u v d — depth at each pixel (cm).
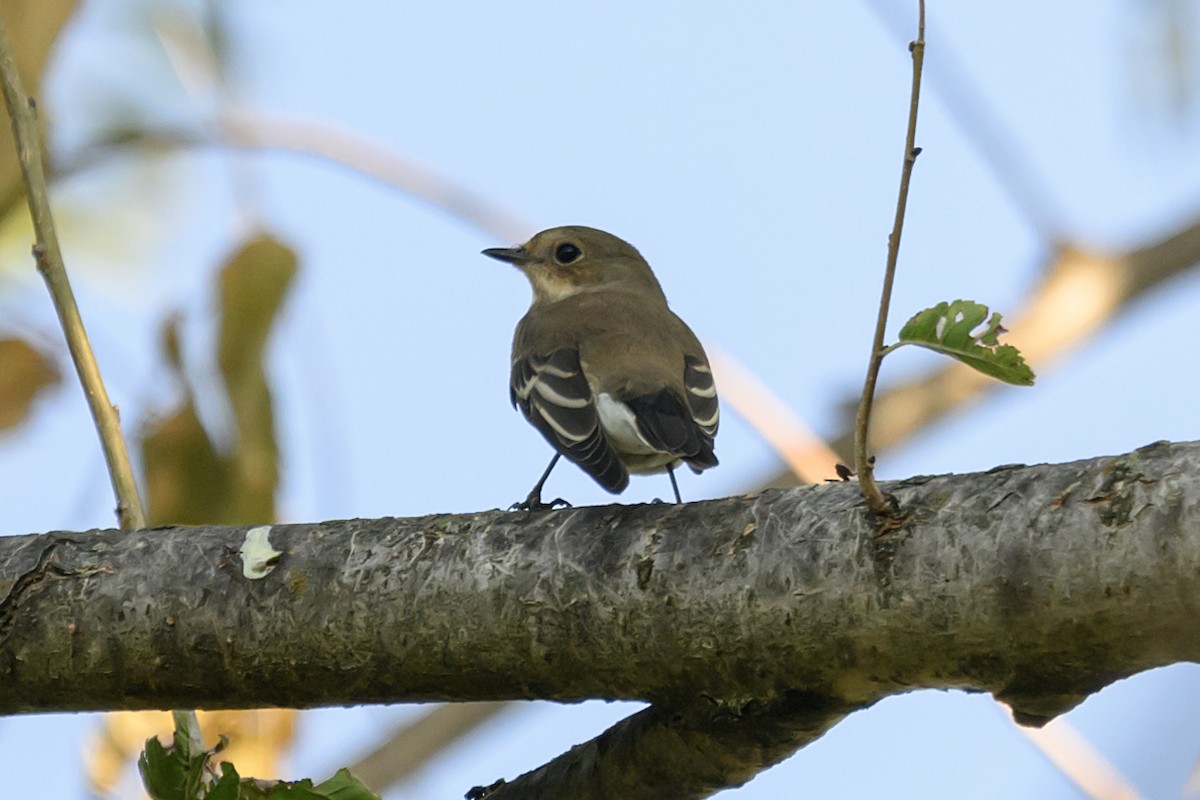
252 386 1033
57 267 850
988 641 666
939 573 670
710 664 720
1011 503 667
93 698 793
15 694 796
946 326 652
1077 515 652
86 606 783
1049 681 671
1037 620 655
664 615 720
